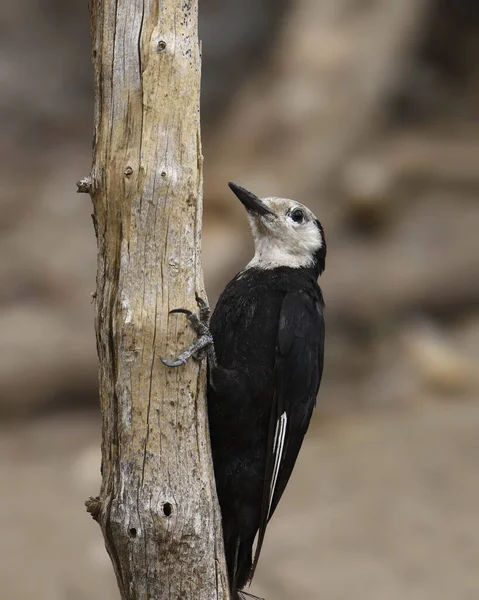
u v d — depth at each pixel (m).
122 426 5.63
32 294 17.95
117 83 5.57
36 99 27.12
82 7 28.61
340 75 21.05
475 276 18.98
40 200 21.77
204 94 26.69
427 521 11.78
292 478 13.08
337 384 17.09
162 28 5.56
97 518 5.82
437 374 16.33
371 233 20.45
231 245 18.22
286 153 20.30
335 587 10.45
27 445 14.83
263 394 6.55
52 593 10.46
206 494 5.74
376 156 22.16
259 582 10.61
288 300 6.79
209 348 5.88
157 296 5.61
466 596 10.18
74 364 16.20
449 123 25.59
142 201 5.57
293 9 22.38
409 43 22.66
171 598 5.71
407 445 13.91
